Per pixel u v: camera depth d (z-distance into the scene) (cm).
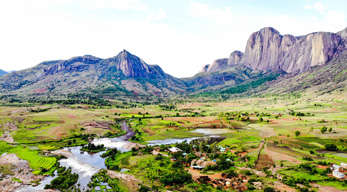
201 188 7719
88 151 13225
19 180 8669
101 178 8988
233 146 13588
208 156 11488
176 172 9106
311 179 8088
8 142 14500
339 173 8119
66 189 7931
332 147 12238
